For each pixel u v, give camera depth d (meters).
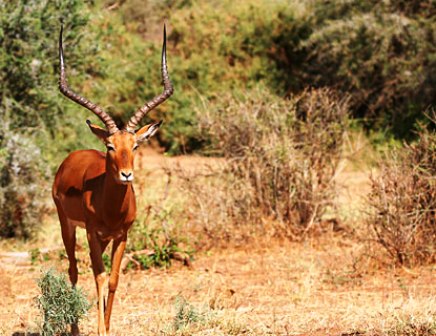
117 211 13.22
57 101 26.06
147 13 56.56
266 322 14.03
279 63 50.84
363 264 19.17
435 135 20.41
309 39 46.62
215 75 49.94
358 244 21.42
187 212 22.39
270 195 22.73
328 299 16.31
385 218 19.62
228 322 13.70
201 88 49.06
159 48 50.78
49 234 24.19
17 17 25.11
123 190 13.13
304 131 23.14
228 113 23.20
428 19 43.59
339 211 24.38
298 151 22.84
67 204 14.48
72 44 26.75
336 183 23.58
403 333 12.82
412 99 43.69
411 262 19.23
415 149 20.31
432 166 20.00
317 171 22.91
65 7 26.30
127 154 12.93
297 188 22.73
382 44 43.72
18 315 15.22
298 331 13.34
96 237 13.49
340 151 23.38
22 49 25.66
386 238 19.70
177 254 20.39
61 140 27.98
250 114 23.19
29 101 26.22
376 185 19.95
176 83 49.22
